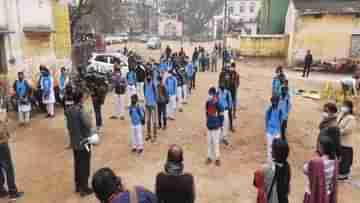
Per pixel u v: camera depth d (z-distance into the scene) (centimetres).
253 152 960
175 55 2094
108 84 1767
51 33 1582
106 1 4650
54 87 1432
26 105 1193
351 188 741
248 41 3209
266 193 453
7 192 712
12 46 1366
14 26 1370
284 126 892
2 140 668
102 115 1355
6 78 1338
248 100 1648
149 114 1050
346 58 2553
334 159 484
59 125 1205
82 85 1488
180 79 1420
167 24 9494
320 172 471
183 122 1259
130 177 791
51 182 775
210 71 2784
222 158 915
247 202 686
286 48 3066
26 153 949
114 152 953
